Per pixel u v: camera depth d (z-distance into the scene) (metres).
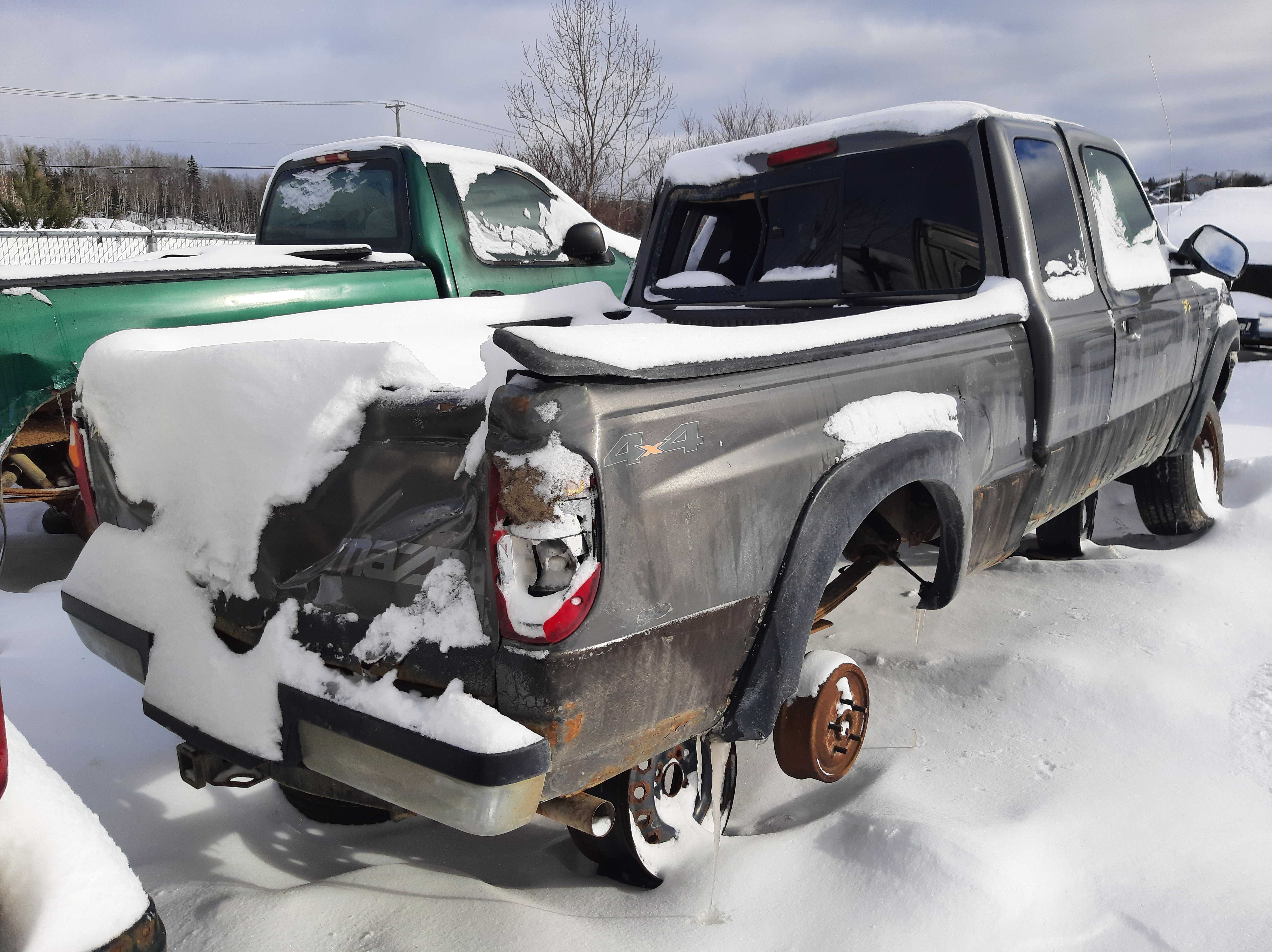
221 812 2.63
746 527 1.98
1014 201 3.09
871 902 2.03
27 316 3.66
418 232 5.05
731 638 2.00
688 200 3.99
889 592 3.94
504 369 1.76
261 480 1.98
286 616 1.95
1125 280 3.69
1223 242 4.07
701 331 2.05
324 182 5.47
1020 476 3.04
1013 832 2.20
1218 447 4.93
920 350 2.56
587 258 5.80
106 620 2.26
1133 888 2.07
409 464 1.83
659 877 2.17
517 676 1.67
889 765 2.60
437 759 1.63
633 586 1.76
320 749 1.84
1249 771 2.51
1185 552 4.18
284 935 1.99
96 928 1.34
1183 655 3.14
